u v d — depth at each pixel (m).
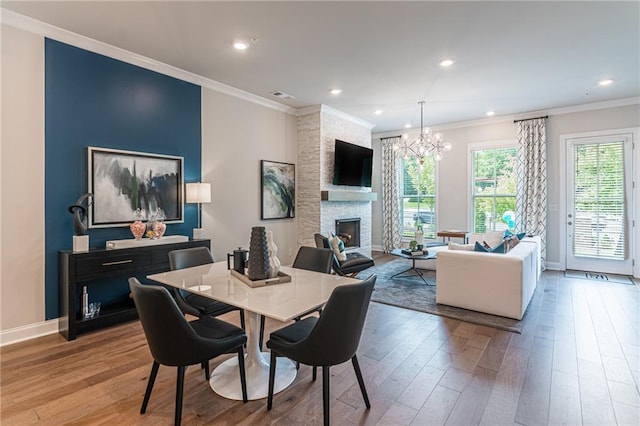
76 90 3.25
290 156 5.79
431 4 2.66
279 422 1.90
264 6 2.68
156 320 1.71
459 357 2.68
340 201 6.14
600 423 1.88
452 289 3.86
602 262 5.58
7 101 2.86
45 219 3.08
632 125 5.25
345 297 1.68
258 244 2.26
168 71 3.95
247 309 1.76
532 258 4.08
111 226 3.48
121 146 3.58
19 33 2.90
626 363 2.56
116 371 2.46
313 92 4.89
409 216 7.71
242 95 4.89
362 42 3.31
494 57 3.68
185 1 2.61
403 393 2.18
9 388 2.23
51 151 3.11
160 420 1.91
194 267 2.80
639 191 5.23
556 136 5.88
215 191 4.59
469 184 6.80
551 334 3.11
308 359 1.78
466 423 1.88
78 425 1.87
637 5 2.68
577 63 3.87
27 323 3.01
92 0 2.59
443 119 6.61
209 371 2.45
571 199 5.78
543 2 2.64
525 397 2.13
